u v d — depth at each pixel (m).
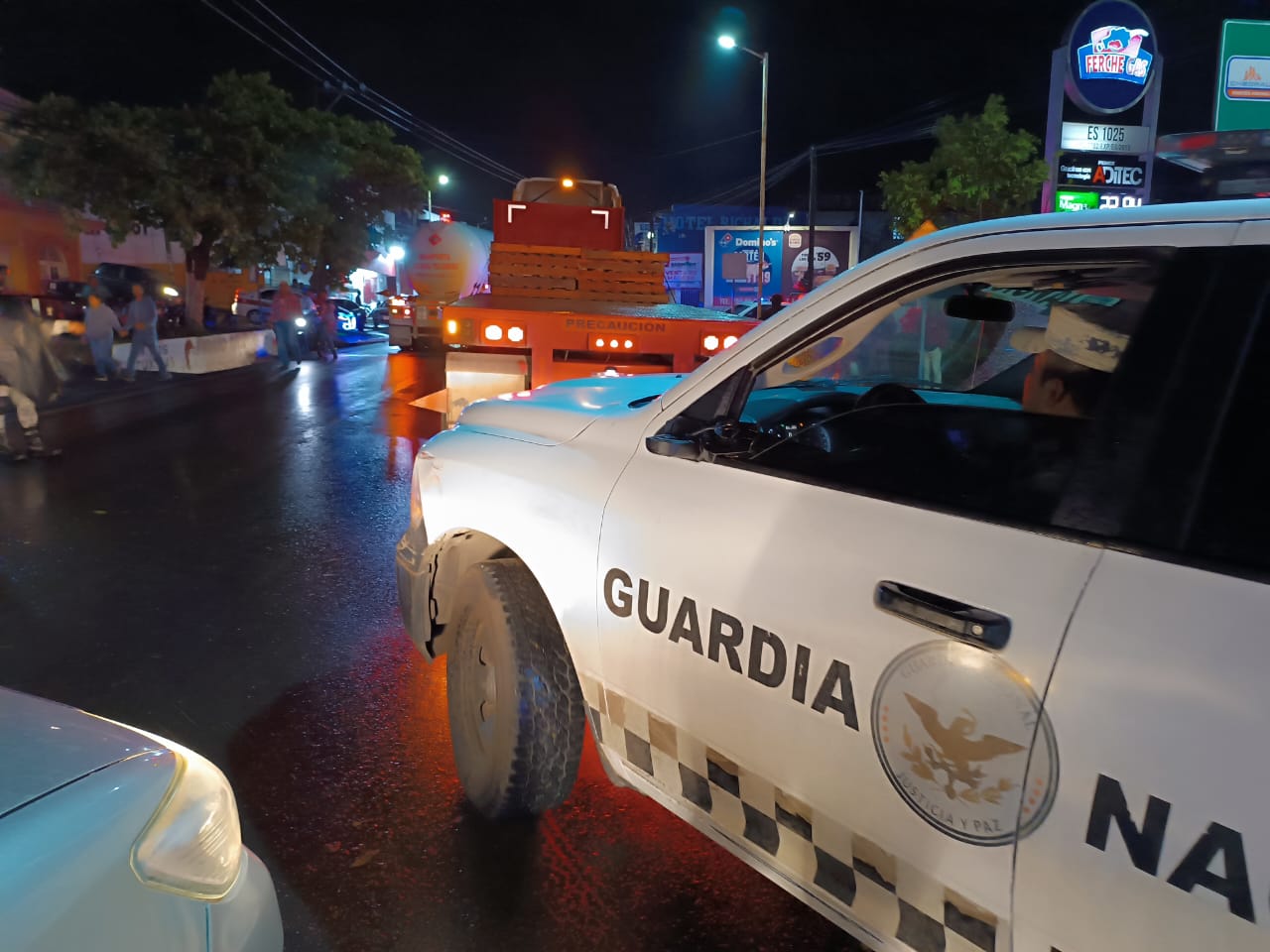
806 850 2.07
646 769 2.56
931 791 1.75
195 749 3.79
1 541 6.70
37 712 1.91
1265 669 1.36
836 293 2.22
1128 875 1.45
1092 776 1.50
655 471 2.53
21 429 9.68
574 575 2.71
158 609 5.38
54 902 1.45
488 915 2.81
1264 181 2.80
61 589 5.69
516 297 9.61
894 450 2.13
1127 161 24.88
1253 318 1.57
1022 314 2.76
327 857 3.08
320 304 23.39
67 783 1.64
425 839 3.18
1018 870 1.61
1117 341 2.02
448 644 3.36
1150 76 24.41
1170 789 1.41
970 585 1.73
